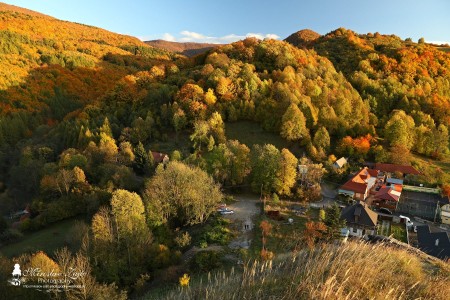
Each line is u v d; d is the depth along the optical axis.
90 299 31.50
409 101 103.88
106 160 72.00
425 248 46.94
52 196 66.94
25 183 76.56
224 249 44.88
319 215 52.97
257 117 87.31
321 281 17.53
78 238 47.72
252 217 54.88
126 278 40.25
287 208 59.03
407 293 18.55
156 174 58.88
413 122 91.50
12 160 92.19
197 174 56.88
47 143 90.69
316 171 67.44
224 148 68.25
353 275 18.78
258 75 100.00
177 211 55.34
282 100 86.69
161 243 48.03
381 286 18.06
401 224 58.72
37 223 59.84
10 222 64.62
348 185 67.19
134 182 66.19
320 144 80.25
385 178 77.00
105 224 44.94
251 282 19.55
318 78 100.38
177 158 69.94
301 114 80.19
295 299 17.11
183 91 89.44
